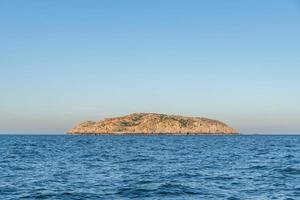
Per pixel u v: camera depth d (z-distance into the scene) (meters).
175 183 31.05
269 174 37.38
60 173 37.91
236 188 28.78
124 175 36.53
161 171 40.16
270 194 26.31
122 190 27.66
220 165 47.22
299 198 24.92
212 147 101.88
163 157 61.53
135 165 46.88
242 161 53.28
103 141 157.62
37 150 82.25
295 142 145.50
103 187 28.98
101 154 69.31
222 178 34.47
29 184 30.41
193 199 24.55
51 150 82.62
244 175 36.72
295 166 44.69
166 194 26.20
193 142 147.12
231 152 76.81
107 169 41.94
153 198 24.83
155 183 31.05
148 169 42.09
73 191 27.22
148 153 73.12
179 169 42.22
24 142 140.38
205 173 38.44
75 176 35.56
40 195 25.67
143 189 28.08
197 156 64.25
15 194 26.03
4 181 32.06
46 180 32.69
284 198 24.89
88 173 38.03
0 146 102.81
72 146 106.25
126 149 89.62
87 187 28.98
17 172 38.66
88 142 143.88
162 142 145.75
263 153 72.44
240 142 148.12
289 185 30.23
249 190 27.89
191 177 35.16
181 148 95.31
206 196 25.53
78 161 52.50
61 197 25.08
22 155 64.81
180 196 25.52
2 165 46.09
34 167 43.75
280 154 68.50
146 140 174.88
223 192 27.05
